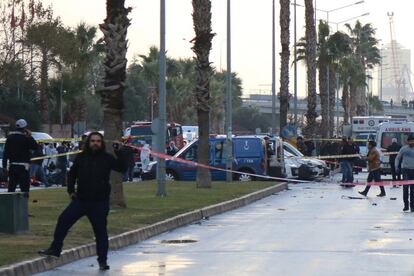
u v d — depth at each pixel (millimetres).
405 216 38812
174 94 159875
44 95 124375
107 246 22641
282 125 93500
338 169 91812
